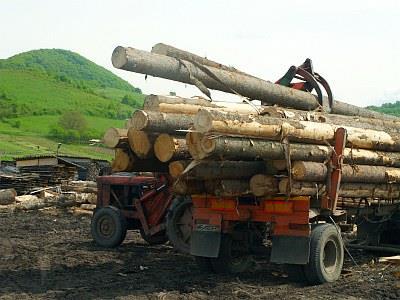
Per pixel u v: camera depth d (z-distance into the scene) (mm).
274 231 8898
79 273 9773
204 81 9031
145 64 8258
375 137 9898
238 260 9961
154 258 11562
